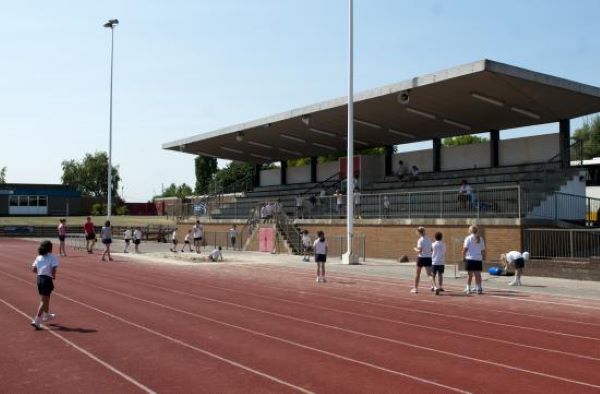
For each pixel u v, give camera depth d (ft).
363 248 94.58
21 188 276.21
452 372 26.32
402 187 117.19
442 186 108.06
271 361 28.35
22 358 28.89
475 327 37.58
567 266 65.46
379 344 32.30
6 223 222.48
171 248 133.28
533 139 106.01
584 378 25.27
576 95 85.61
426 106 97.45
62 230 109.29
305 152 153.58
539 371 26.50
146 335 34.53
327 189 136.98
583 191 91.97
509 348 31.32
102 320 39.58
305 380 25.02
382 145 135.03
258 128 125.70
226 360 28.55
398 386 24.09
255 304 47.67
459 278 68.28
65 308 44.96
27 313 42.29
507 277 68.74
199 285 61.93
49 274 37.50
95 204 304.30
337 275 73.20
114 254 113.39
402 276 71.10
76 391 23.53
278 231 116.98
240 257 104.37
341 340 33.32
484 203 83.20
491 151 111.75
